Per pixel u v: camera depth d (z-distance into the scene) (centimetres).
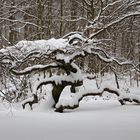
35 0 2845
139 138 974
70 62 1866
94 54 1955
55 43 1878
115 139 962
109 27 1961
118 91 1955
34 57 1855
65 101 1802
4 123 1288
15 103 1944
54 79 1898
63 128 1164
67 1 3409
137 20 2428
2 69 1447
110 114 1577
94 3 2545
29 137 1005
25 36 2916
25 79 1830
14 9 2462
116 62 2019
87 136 1011
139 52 3406
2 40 1611
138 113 1596
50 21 3045
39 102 2141
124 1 2028
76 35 1925
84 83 2906
